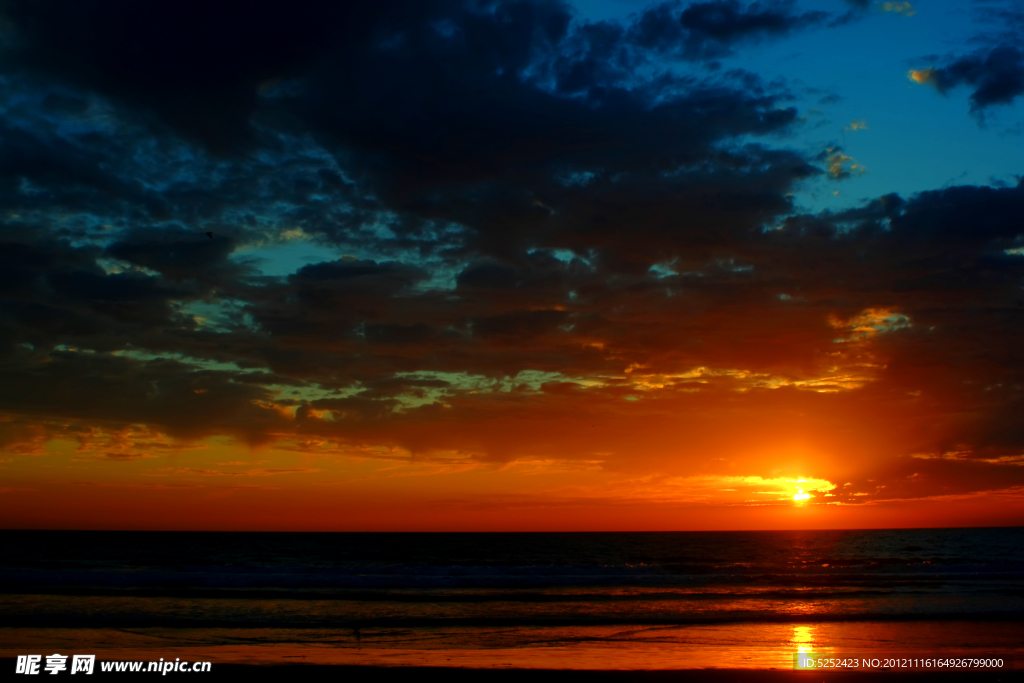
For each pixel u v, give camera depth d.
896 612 17.66
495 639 14.16
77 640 13.17
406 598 19.98
